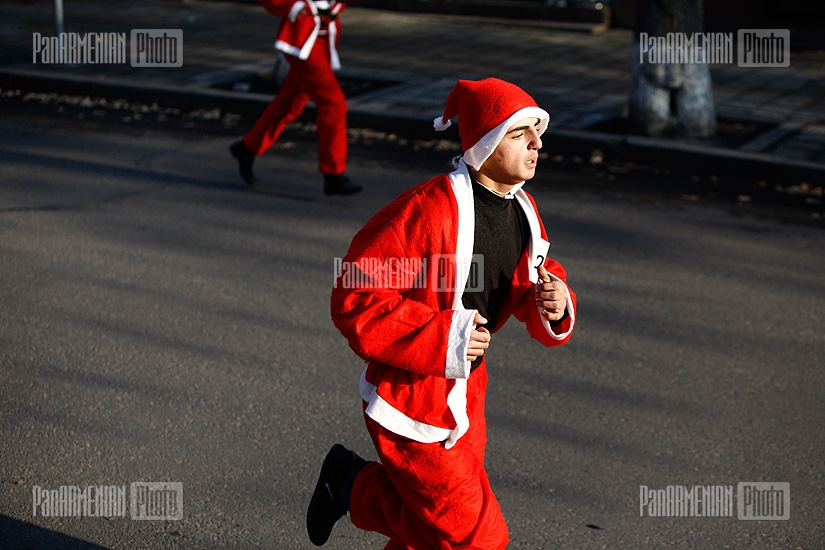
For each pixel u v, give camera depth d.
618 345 4.59
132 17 13.94
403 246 2.30
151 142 8.30
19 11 14.23
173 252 5.70
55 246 5.75
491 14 14.10
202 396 4.02
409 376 2.38
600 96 9.65
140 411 3.88
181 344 4.49
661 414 3.95
